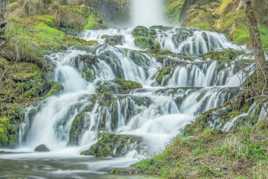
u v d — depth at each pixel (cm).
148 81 2888
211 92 2164
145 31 3622
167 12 5056
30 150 1994
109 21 4784
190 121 1872
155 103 2197
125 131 2045
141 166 1370
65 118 2184
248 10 1557
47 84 2512
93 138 2019
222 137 1495
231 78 2580
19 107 2248
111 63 2897
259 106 1630
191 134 1673
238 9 3903
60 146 2072
